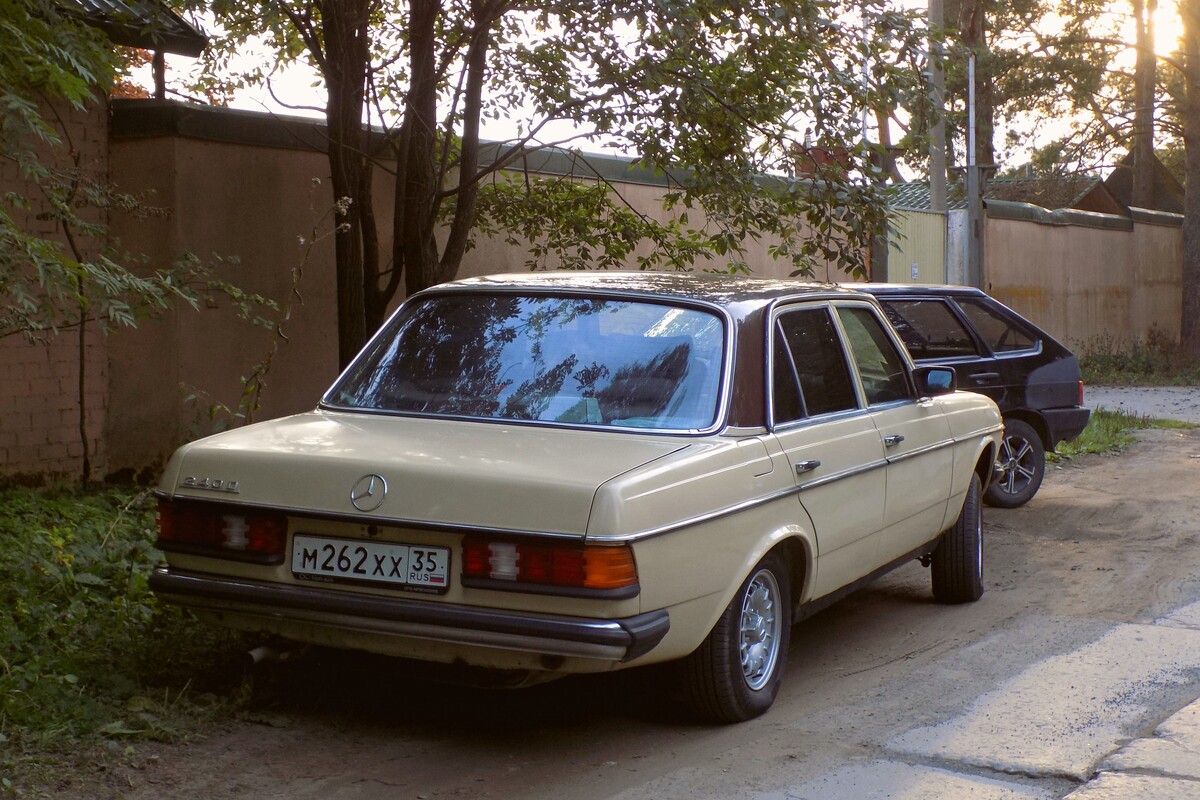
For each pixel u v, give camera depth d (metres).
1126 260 28.23
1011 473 10.02
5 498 7.74
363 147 9.19
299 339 9.88
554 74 9.60
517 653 3.98
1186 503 10.23
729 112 8.86
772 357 4.96
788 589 4.94
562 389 4.69
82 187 7.48
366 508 4.08
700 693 4.57
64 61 5.86
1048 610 6.74
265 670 5.09
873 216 8.68
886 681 5.38
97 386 8.95
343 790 4.04
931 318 9.67
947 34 8.62
